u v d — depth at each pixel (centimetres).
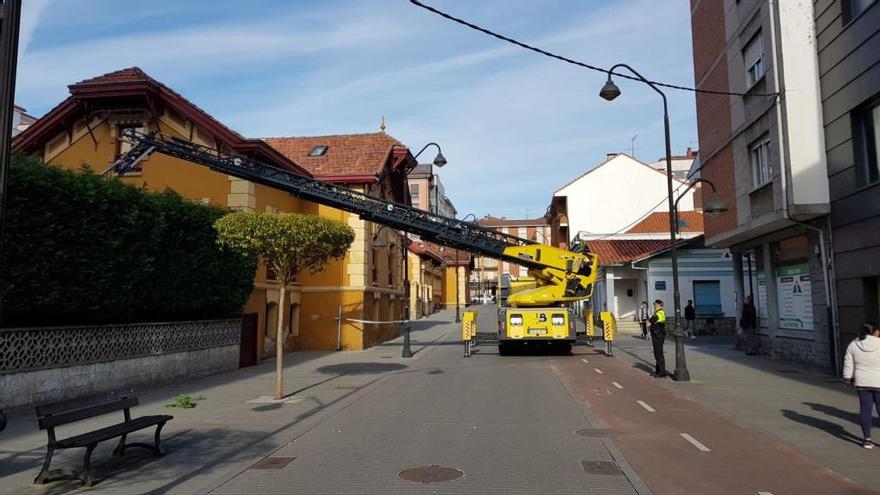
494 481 639
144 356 1337
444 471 677
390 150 2638
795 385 1300
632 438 833
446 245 2080
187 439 854
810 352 1570
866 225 1270
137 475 680
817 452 751
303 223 1147
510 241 2106
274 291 2077
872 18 1220
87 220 1140
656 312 1501
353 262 2375
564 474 662
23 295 1023
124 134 1786
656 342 1481
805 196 1414
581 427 908
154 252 1359
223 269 1631
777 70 1473
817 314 1488
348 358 2045
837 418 955
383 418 996
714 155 1998
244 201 1903
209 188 1927
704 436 843
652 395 1206
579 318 4309
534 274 2102
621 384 1366
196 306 1544
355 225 2388
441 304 7069
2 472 693
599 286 3812
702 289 2952
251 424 955
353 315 2350
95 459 748
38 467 714
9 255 993
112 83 1889
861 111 1304
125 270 1251
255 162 1850
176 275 1440
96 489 630
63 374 1112
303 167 2497
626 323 3206
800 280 1634
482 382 1420
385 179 2689
